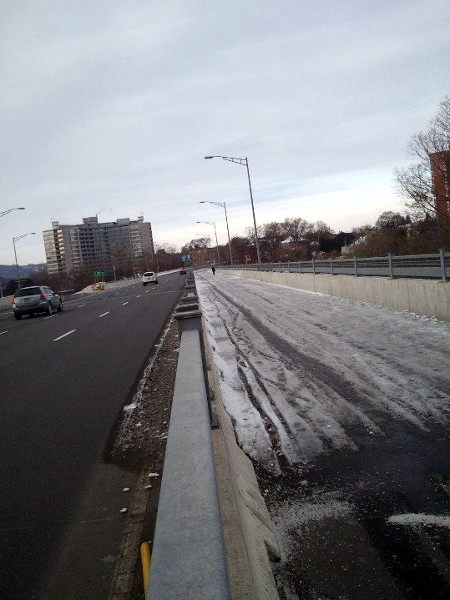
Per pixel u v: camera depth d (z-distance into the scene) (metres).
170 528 1.42
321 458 5.11
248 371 9.09
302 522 3.92
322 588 3.11
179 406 2.46
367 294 16.78
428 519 3.77
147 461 5.27
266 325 14.67
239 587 2.25
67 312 30.91
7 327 24.31
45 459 5.53
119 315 23.89
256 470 4.96
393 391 7.03
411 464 4.78
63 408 7.67
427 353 8.87
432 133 37.22
